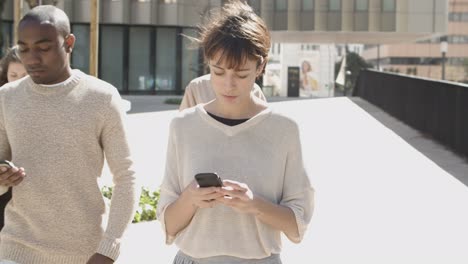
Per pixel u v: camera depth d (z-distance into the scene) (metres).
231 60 3.08
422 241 7.96
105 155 3.70
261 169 3.30
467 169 13.30
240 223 3.28
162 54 40.81
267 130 3.32
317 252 7.46
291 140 3.34
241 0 3.23
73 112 3.59
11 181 3.44
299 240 3.40
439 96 17.56
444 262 7.18
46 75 3.58
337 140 17.36
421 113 19.88
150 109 27.52
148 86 40.66
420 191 10.95
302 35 56.56
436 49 138.50
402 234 8.26
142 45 40.44
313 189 3.44
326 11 51.09
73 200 3.60
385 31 51.41
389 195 10.59
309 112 25.72
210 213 3.28
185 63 41.22
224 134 3.30
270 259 3.37
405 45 138.12
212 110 3.37
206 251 3.29
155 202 9.09
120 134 3.67
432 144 17.19
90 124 3.61
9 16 36.53
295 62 102.25
